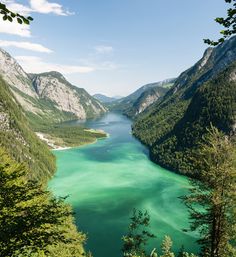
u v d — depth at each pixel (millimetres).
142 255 54062
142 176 166125
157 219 103812
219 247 34688
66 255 39938
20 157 165125
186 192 135875
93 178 162750
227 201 32812
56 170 183000
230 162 33250
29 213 17094
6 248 14500
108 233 93812
